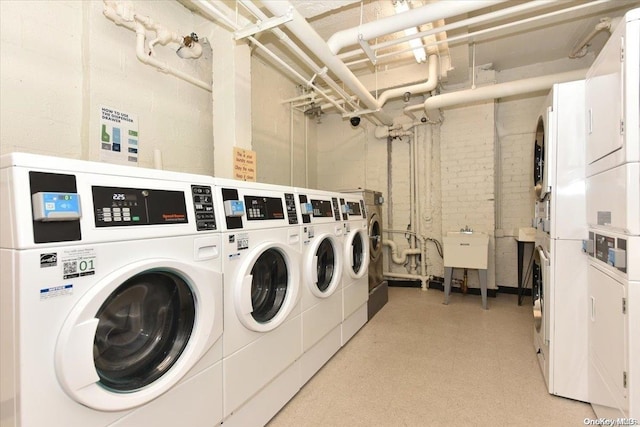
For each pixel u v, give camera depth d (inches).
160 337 46.7
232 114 104.1
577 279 71.1
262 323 63.7
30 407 31.1
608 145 57.9
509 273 167.8
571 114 72.4
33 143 71.5
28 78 70.5
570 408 69.1
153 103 98.3
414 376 83.9
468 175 168.1
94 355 38.3
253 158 109.8
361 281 119.6
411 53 137.4
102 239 37.7
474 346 102.0
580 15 120.9
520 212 166.9
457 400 72.9
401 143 188.7
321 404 72.4
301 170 189.0
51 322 32.8
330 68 103.2
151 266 41.9
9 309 31.4
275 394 68.9
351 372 86.7
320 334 87.1
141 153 94.7
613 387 55.9
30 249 31.6
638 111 49.5
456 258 147.4
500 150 170.9
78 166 37.1
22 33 69.5
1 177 32.6
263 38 128.3
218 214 55.2
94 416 36.4
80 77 80.4
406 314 134.8
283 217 73.0
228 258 56.2
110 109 86.3
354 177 199.9
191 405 48.6
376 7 108.9
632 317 49.6
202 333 48.9
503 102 169.9
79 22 80.0
